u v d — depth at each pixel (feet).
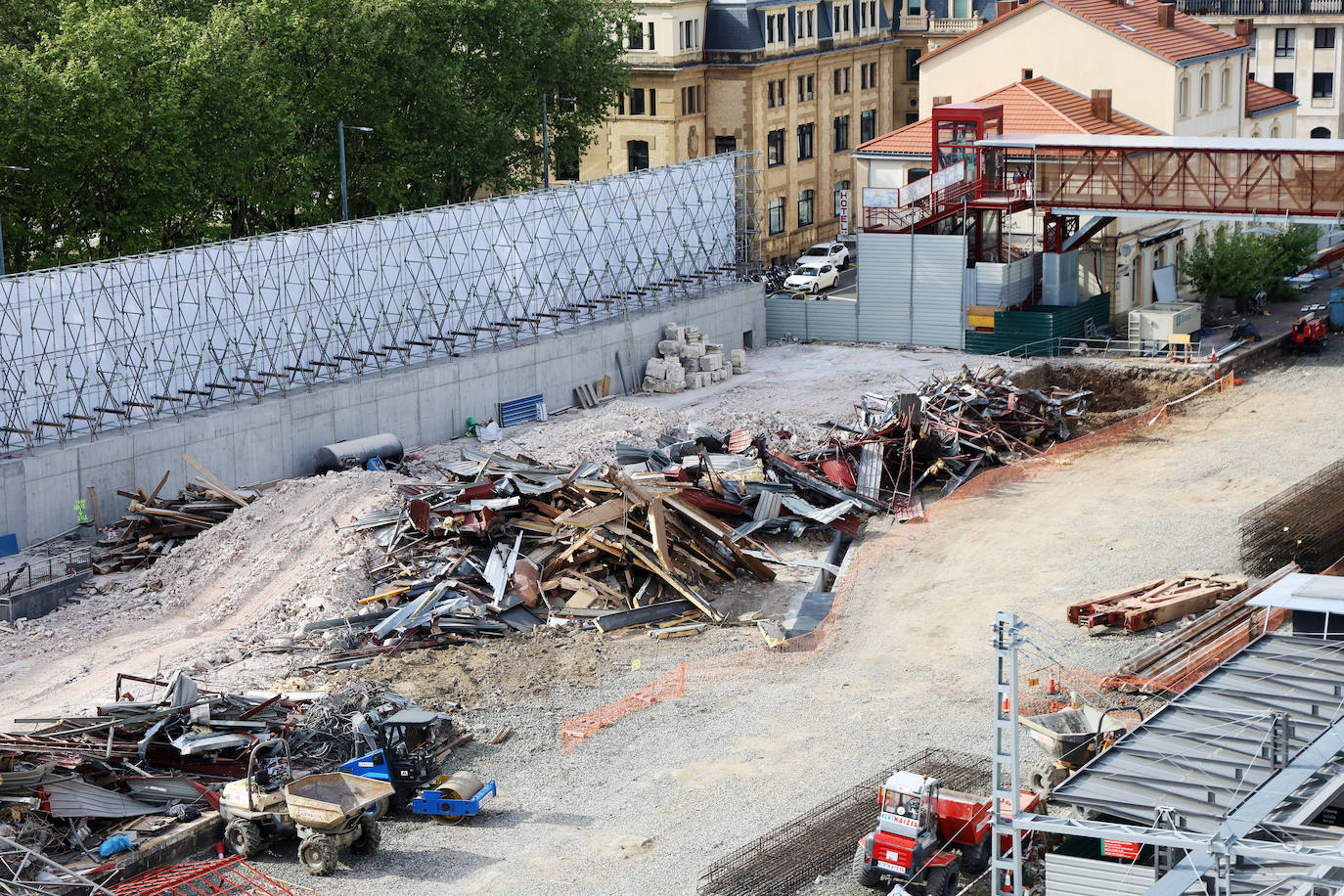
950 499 193.36
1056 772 112.27
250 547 165.99
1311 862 75.00
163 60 224.94
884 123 388.16
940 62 304.50
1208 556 165.89
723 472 187.11
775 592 163.43
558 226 245.04
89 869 102.89
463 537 162.40
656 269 266.16
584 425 216.13
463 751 124.98
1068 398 230.27
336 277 212.43
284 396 200.85
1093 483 197.47
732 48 333.21
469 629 148.46
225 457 193.06
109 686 135.44
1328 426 217.56
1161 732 101.50
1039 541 175.73
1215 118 303.27
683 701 134.51
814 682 138.72
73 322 183.73
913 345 271.90
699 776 120.16
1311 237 288.71
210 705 120.16
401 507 169.07
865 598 160.86
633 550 159.12
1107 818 96.07
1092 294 276.41
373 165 267.39
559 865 106.52
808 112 357.00
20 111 209.36
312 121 260.42
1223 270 273.95
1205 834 82.64
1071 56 291.38
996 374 233.14
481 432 219.41
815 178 363.15
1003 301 262.26
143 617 155.84
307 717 120.57
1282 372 251.80
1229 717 103.30
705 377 249.34
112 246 229.25
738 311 273.75
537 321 239.91
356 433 208.33
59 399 183.01
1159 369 246.06
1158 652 137.90
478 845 109.91
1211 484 193.36
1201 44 297.94
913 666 141.28
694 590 160.35
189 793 112.37
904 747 123.24
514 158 312.29
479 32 285.84
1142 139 258.37
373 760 113.19
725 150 340.80
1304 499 173.78
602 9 312.29
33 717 124.57
